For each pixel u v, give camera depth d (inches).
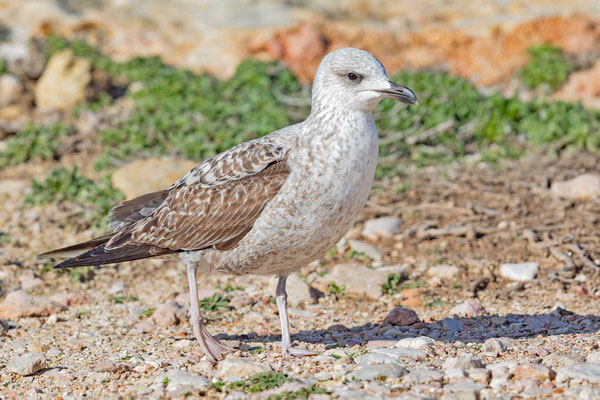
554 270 490.9
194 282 370.6
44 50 913.5
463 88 799.1
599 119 738.8
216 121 748.0
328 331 410.6
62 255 395.5
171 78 829.2
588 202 587.5
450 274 492.1
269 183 346.9
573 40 962.1
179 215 366.3
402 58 961.5
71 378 340.8
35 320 436.1
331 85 345.4
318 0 1023.6
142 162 646.5
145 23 976.9
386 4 1018.1
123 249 374.0
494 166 674.8
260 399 296.2
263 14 985.5
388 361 331.6
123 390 321.4
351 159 340.5
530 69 916.0
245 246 354.6
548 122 736.3
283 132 360.5
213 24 973.2
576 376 302.2
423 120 752.3
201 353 374.0
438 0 1019.3
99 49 952.9
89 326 428.1
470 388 295.6
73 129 768.3
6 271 510.9
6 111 818.2
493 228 550.3
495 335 388.5
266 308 452.1
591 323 403.2
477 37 967.6
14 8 982.4
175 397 306.8
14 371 347.6
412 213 588.4
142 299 476.1
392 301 461.4
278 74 853.2
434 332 398.6
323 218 343.9
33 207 620.4
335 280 482.9
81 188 631.8
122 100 841.5
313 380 311.4
